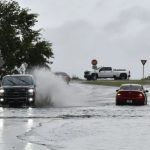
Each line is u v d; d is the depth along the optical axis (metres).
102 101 59.97
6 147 22.41
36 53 74.25
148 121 34.69
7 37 74.62
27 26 76.88
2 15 76.50
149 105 54.62
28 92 49.28
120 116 38.91
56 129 29.61
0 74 74.00
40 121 34.44
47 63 75.81
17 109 46.12
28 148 22.17
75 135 26.95
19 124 32.34
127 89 55.94
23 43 74.75
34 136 26.39
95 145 23.28
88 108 47.88
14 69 74.88
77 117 37.75
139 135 26.97
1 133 27.62
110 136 26.58
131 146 22.97
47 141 24.52
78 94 70.12
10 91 49.19
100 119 36.16
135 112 43.25
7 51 74.75
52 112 42.41
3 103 49.22
